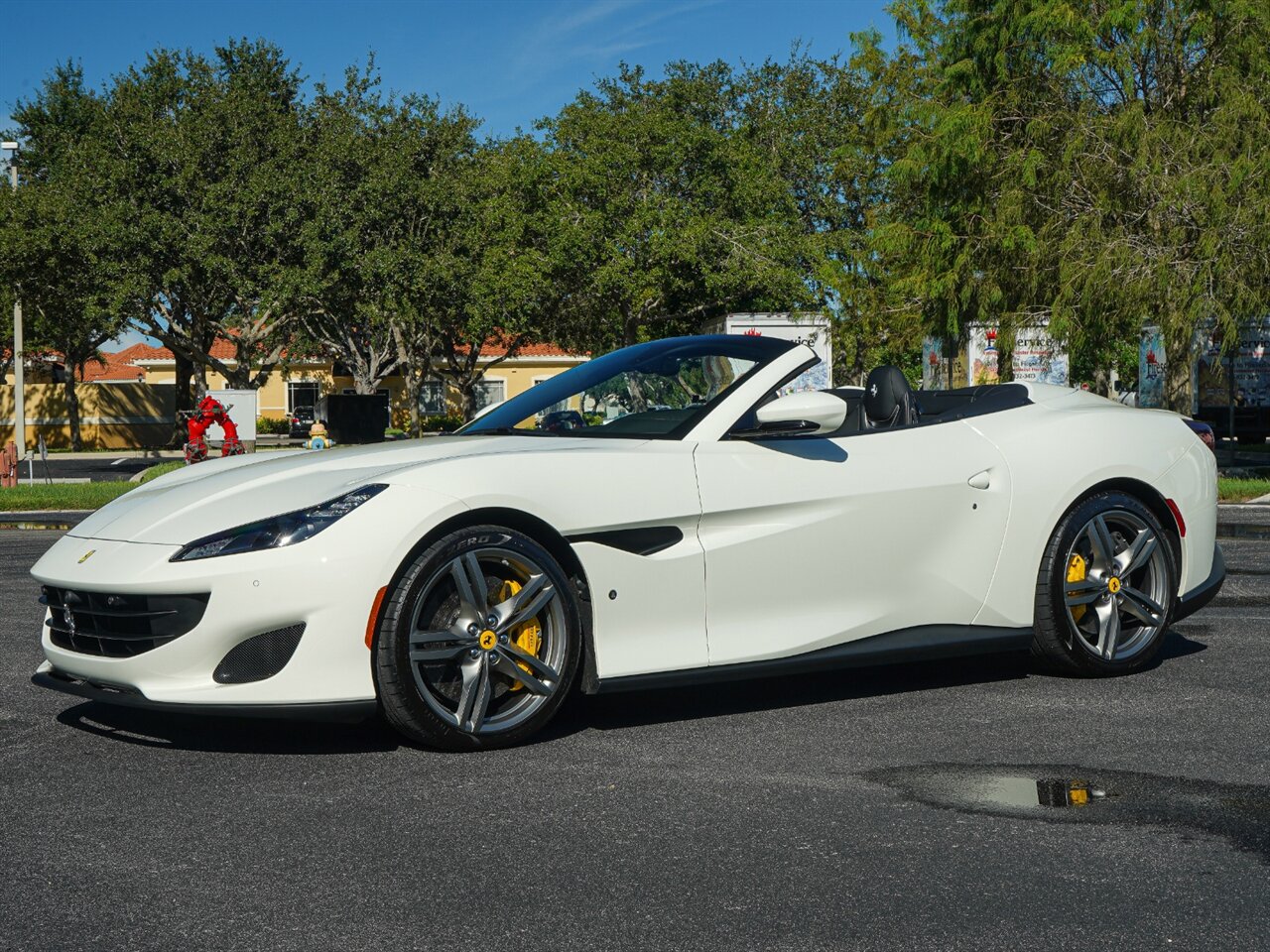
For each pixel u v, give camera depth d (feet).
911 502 14.66
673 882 8.84
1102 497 15.94
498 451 13.10
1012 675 16.14
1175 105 66.69
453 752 12.32
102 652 12.28
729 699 14.79
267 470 13.58
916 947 7.70
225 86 110.11
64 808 10.59
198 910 8.32
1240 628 19.62
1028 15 67.05
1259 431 101.40
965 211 71.67
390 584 11.85
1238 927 8.00
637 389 14.60
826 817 10.28
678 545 13.37
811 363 14.89
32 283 103.30
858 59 90.79
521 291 102.12
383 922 8.11
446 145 118.83
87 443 160.15
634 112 105.40
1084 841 9.66
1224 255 60.29
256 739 12.85
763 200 106.73
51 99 145.18
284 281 99.30
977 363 82.84
